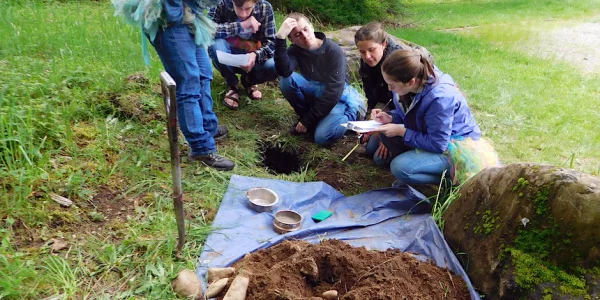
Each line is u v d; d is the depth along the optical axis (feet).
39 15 19.13
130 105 13.65
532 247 7.95
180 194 8.54
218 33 14.90
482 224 8.96
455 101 10.94
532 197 8.12
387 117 12.16
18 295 7.60
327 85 13.83
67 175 10.68
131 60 16.39
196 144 11.93
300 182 12.26
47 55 16.10
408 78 10.39
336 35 19.77
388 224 10.66
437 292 8.26
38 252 8.62
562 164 14.01
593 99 20.18
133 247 9.01
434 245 9.51
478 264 8.70
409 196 11.14
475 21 40.68
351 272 8.55
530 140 15.57
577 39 34.04
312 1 34.50
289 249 8.97
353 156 14.14
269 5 15.35
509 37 33.14
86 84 14.30
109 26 19.70
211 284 8.18
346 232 10.34
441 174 11.41
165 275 8.43
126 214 10.05
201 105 12.42
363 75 14.07
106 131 12.47
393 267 8.61
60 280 7.96
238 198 11.16
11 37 16.22
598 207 7.23
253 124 15.26
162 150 12.50
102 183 10.82
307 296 8.21
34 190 9.99
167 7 10.31
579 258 7.41
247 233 9.92
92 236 9.26
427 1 53.57
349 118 14.57
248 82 16.40
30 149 10.41
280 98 17.13
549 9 47.37
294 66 13.92
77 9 22.25
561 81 22.81
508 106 18.35
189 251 9.10
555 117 17.63
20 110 11.63
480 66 24.41
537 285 7.57
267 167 13.46
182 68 11.10
